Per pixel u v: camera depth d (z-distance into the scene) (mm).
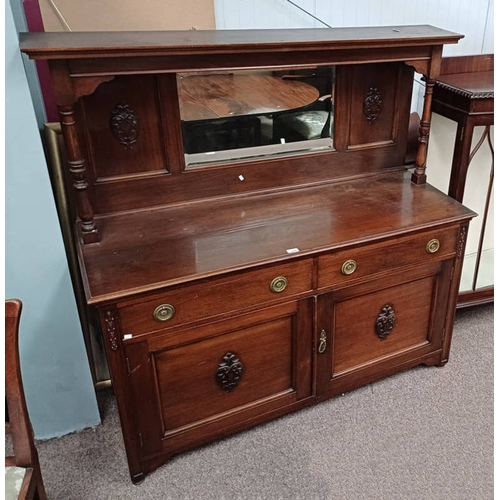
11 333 943
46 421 1613
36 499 1075
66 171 1529
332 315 1533
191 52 1257
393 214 1555
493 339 2002
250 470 1496
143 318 1271
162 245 1389
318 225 1490
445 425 1624
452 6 1955
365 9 1845
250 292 1364
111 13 1530
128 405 1361
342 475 1473
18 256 1387
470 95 1664
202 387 1451
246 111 1541
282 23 1767
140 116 1443
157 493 1441
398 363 1763
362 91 1664
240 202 1616
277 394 1582
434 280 1674
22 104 1237
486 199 1959
